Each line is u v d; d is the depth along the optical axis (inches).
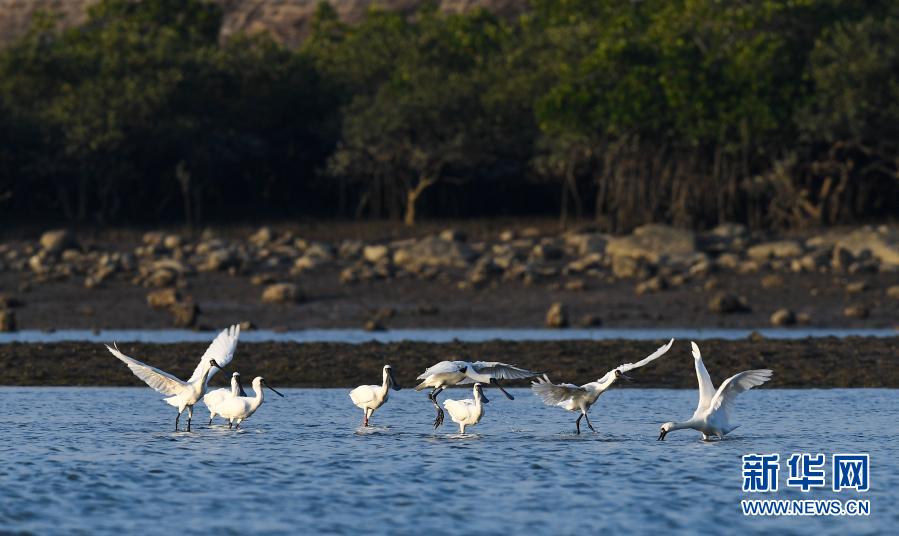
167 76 3393.2
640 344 1413.6
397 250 2591.0
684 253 2529.5
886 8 3309.5
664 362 1288.1
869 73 2982.3
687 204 3176.7
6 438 849.5
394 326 1859.0
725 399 828.6
